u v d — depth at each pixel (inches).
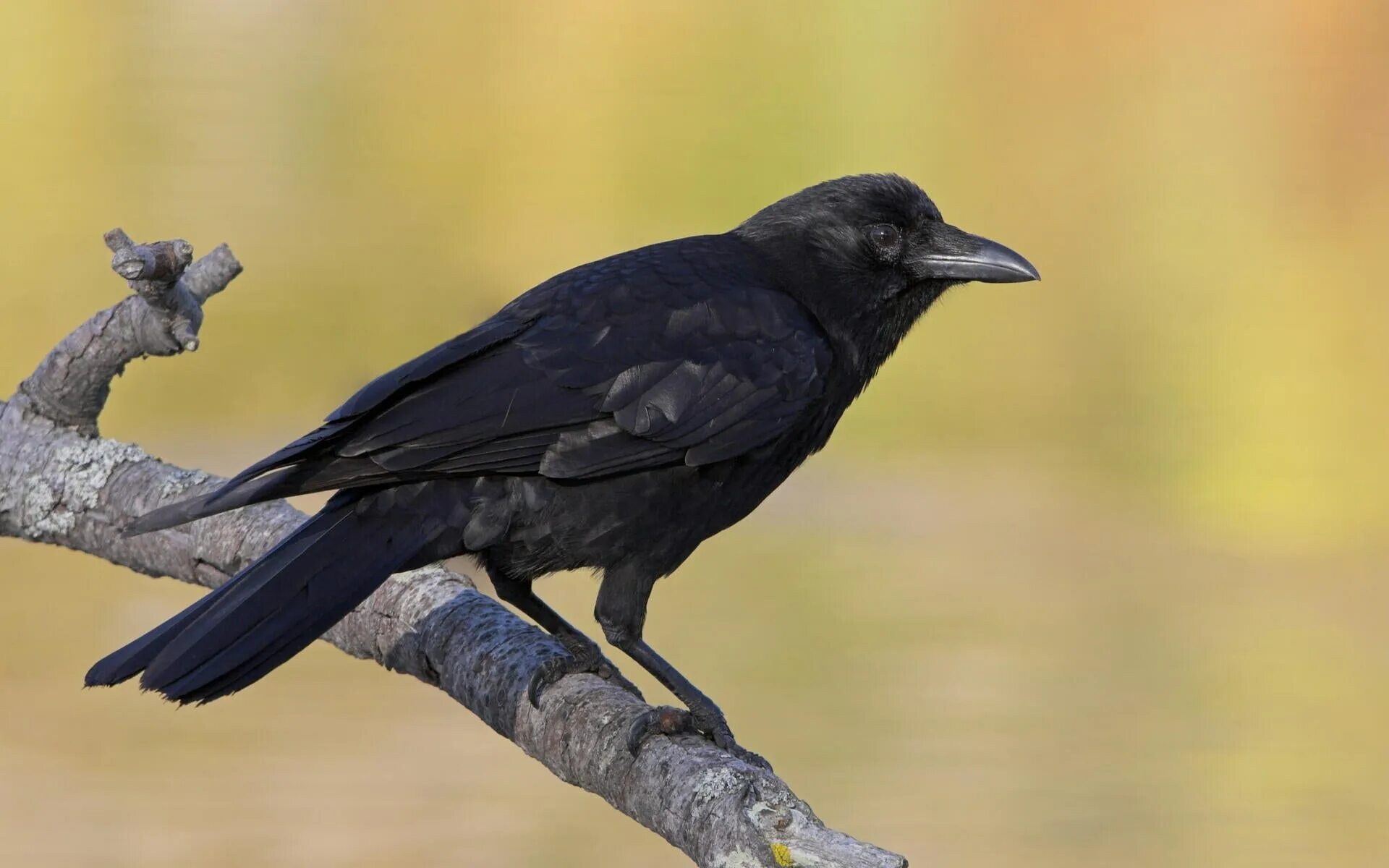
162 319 229.6
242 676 185.6
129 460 245.0
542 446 208.1
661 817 182.5
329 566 195.6
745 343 224.8
